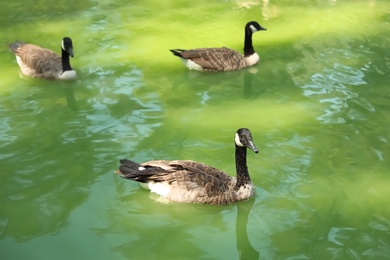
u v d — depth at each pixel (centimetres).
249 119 1401
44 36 1908
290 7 2214
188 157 1222
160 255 951
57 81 1586
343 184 1138
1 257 935
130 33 1944
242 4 2242
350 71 1675
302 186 1132
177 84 1592
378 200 1090
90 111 1426
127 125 1358
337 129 1349
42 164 1194
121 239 987
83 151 1241
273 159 1224
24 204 1068
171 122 1377
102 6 2203
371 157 1231
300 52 1819
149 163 1108
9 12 2112
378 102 1485
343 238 991
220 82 1617
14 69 1670
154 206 1074
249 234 1006
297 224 1027
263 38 1930
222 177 1098
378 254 951
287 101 1499
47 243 972
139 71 1667
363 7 2209
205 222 1040
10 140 1284
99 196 1095
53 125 1356
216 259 947
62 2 2228
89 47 1825
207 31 1977
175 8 2194
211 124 1373
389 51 1811
